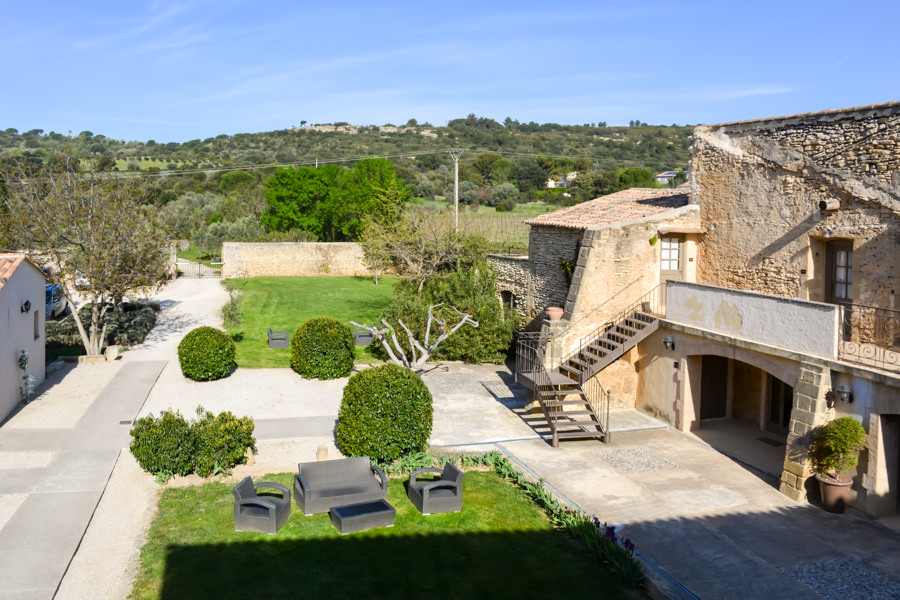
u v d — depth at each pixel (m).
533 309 20.92
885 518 10.66
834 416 11.27
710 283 16.50
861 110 12.60
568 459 13.22
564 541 9.82
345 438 12.46
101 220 19.48
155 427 11.40
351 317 27.53
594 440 14.45
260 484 10.46
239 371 19.00
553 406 15.23
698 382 15.07
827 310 11.29
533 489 11.34
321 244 40.31
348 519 9.81
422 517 10.46
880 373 10.28
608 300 16.48
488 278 22.41
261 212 56.31
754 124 14.98
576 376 15.87
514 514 10.66
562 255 19.02
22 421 14.06
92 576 8.48
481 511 10.73
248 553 9.18
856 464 10.67
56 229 19.50
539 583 8.66
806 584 8.71
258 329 24.89
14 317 14.83
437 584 8.57
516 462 12.98
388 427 12.23
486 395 17.45
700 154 16.66
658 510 10.91
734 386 16.12
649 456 13.48
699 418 15.21
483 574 8.84
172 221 25.47
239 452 11.92
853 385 10.85
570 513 10.43
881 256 12.37
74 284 19.84
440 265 27.34
